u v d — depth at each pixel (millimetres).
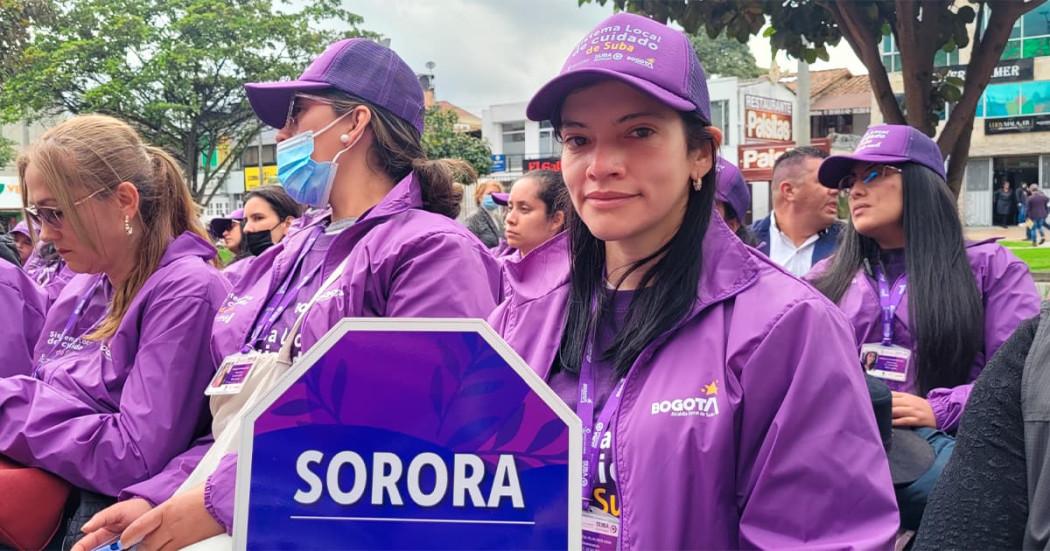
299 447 1012
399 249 1850
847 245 2754
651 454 1256
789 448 1214
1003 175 28422
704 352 1297
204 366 2115
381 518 998
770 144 11406
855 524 1183
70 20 19250
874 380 1957
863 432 1233
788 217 3961
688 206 1389
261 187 4762
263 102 2104
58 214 2070
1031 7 4543
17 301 2637
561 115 1380
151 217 2205
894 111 4883
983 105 27688
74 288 2504
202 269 2186
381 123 2041
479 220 5574
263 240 4680
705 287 1353
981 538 1125
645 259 1391
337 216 2098
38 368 2350
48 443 1956
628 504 1258
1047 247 17438
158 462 1988
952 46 4934
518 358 1000
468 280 1848
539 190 4051
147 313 2104
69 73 18859
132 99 19000
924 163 2568
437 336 1009
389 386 1011
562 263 1587
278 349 1922
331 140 2018
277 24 19516
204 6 19391
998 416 1172
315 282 1986
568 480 980
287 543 998
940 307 2422
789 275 1341
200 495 1562
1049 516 1053
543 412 991
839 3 4746
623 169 1312
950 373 2424
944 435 2156
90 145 2092
